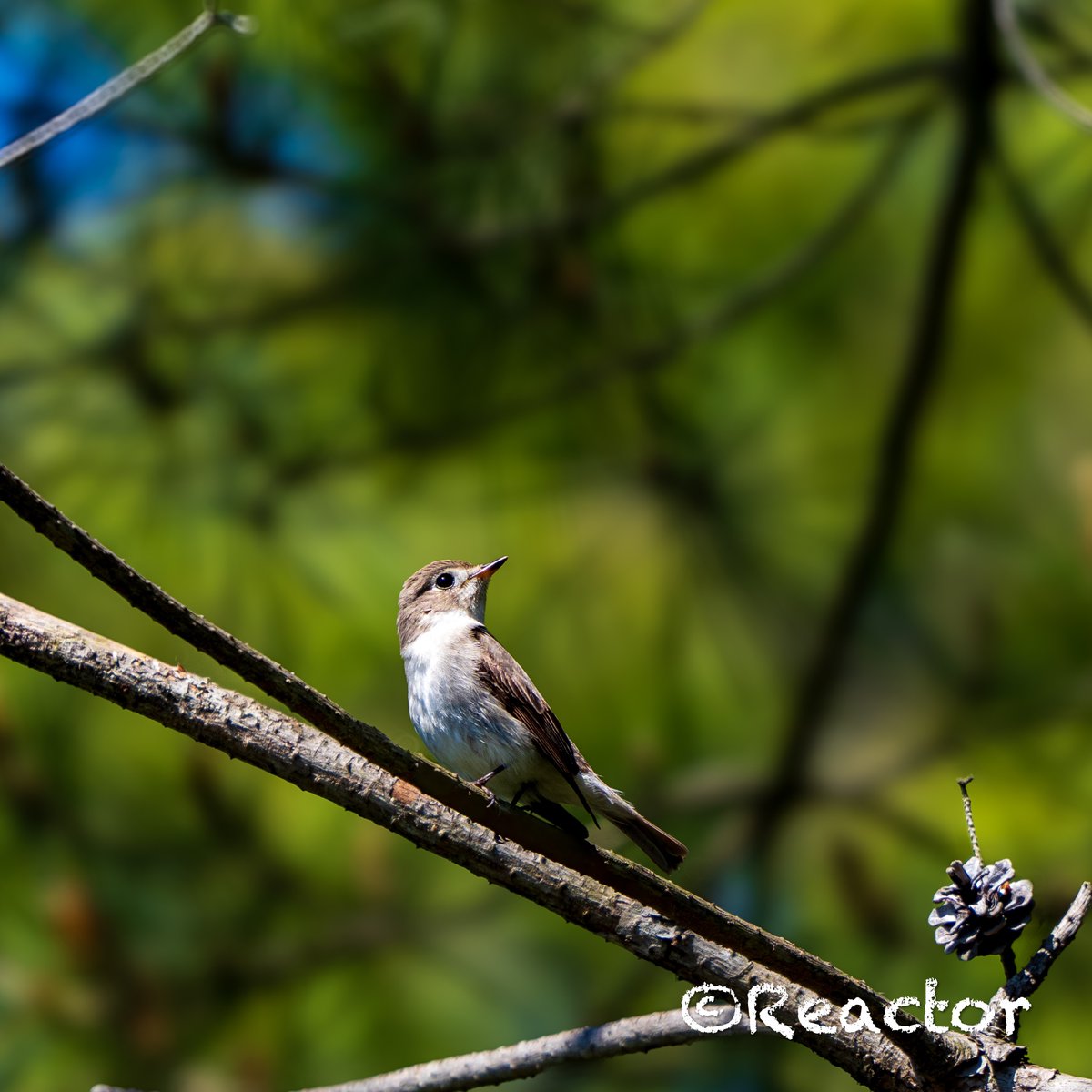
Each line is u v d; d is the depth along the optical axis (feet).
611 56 36.29
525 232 35.12
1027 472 39.01
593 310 36.37
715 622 37.47
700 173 35.99
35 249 33.45
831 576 38.06
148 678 16.94
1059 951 17.65
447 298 35.35
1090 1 38.91
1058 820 32.27
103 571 16.66
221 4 31.91
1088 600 36.58
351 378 35.32
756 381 39.17
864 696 36.94
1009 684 35.86
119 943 27.66
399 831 17.26
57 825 28.43
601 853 18.24
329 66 33.35
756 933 17.69
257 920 29.32
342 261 35.04
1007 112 39.78
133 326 33.88
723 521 37.65
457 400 35.73
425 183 35.01
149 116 32.65
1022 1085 17.07
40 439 33.55
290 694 17.46
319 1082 28.55
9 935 27.55
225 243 34.86
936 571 37.83
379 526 35.19
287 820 30.55
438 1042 29.99
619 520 37.42
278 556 33.47
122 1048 27.20
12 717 28.73
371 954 29.96
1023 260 40.04
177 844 29.37
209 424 34.01
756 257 39.04
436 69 34.19
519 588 36.65
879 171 37.24
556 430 37.17
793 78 39.24
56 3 31.94
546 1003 31.37
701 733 36.47
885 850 32.91
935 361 36.68
